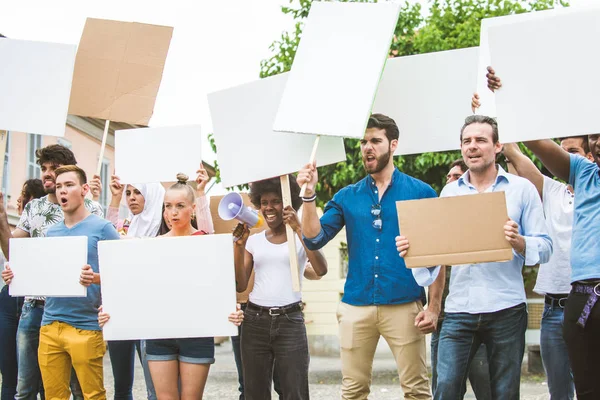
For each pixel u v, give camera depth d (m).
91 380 4.75
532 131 3.89
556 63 3.86
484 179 4.34
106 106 5.39
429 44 10.36
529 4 10.75
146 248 4.43
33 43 5.17
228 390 9.53
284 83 4.90
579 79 3.81
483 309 4.12
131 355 5.23
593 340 3.69
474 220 3.94
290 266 4.62
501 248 3.89
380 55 4.46
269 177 4.82
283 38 11.00
